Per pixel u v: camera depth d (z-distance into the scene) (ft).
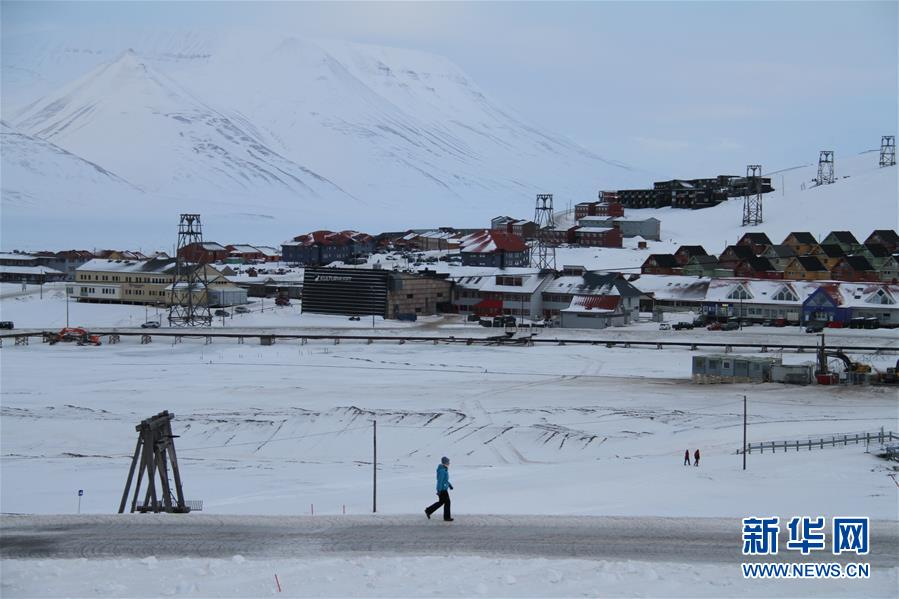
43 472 307.17
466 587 136.05
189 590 135.23
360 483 285.02
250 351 598.75
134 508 202.59
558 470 298.35
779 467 283.79
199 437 366.84
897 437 314.55
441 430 369.91
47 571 143.74
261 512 236.63
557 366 536.83
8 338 648.79
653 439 351.46
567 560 149.69
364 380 485.97
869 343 596.70
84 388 463.01
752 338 629.10
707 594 135.44
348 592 134.31
